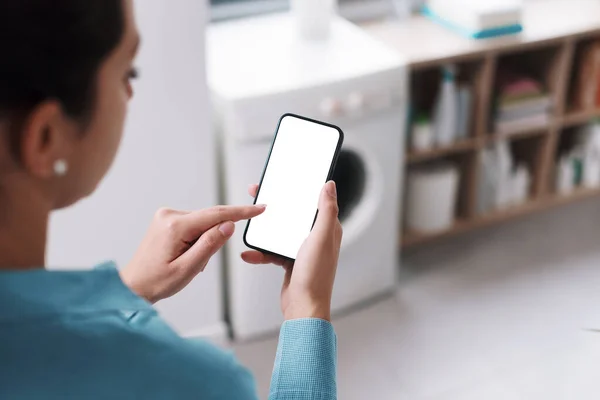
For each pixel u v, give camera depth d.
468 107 2.66
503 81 2.78
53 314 0.52
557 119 2.85
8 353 0.50
